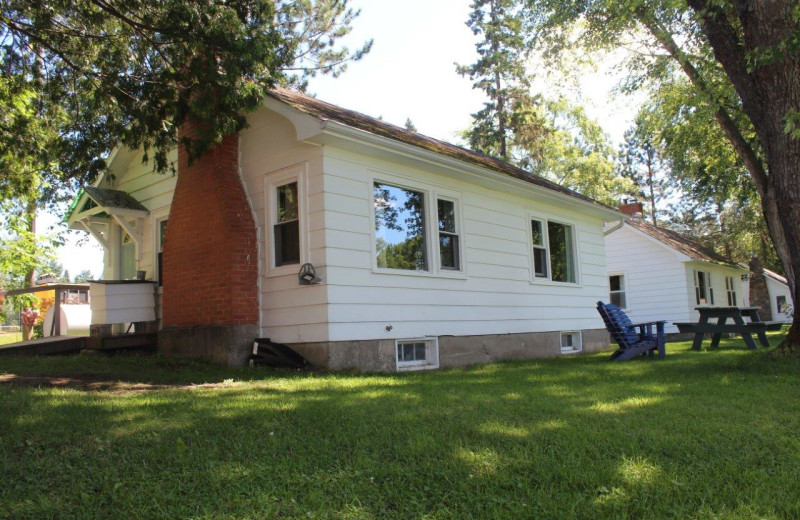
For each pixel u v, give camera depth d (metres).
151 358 9.41
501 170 12.79
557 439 3.89
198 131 8.98
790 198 7.80
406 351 9.73
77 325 14.56
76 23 8.87
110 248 13.05
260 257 9.33
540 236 13.64
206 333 9.11
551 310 13.50
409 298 9.73
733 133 11.54
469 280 11.10
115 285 10.86
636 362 9.83
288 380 7.23
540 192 12.69
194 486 3.13
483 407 5.11
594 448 3.66
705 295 25.91
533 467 3.32
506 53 29.97
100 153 9.32
